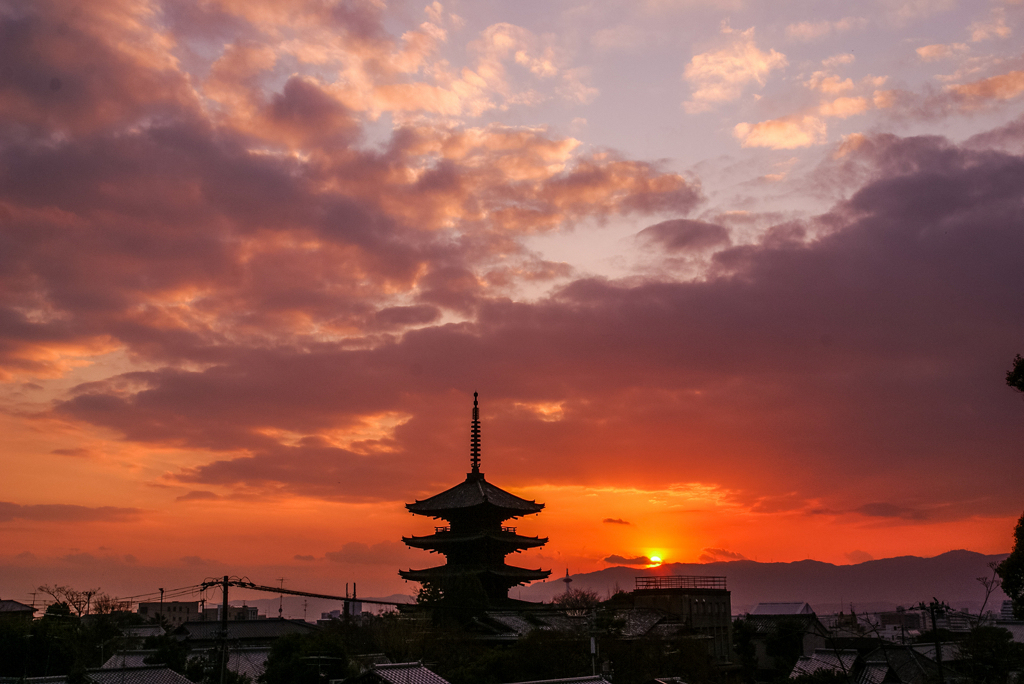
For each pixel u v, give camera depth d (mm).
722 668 113000
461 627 96750
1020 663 71750
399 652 87812
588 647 81312
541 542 118062
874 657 93438
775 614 156625
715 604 124312
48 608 119438
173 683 70875
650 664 87125
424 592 106688
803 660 91062
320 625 144625
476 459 122375
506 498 118062
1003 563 63281
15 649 81375
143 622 148000
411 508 115812
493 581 113750
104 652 96125
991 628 75875
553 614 105688
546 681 60094
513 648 82812
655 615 110688
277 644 80625
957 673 81000
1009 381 59656
